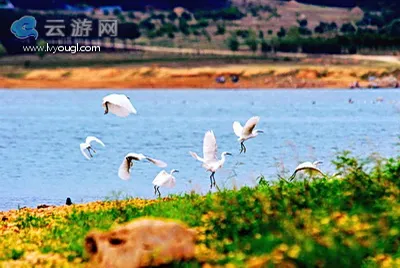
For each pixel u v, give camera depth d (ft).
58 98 416.26
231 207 50.34
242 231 47.16
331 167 98.43
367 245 42.55
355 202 48.62
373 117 242.78
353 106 311.06
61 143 165.78
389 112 268.00
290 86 554.05
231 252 43.65
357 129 192.24
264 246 43.86
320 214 46.70
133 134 186.80
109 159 132.46
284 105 326.24
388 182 50.24
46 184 98.94
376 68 574.56
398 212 45.55
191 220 50.93
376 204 47.39
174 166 115.96
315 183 54.13
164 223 41.81
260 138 168.25
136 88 560.61
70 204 72.08
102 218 56.24
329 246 42.19
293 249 41.37
